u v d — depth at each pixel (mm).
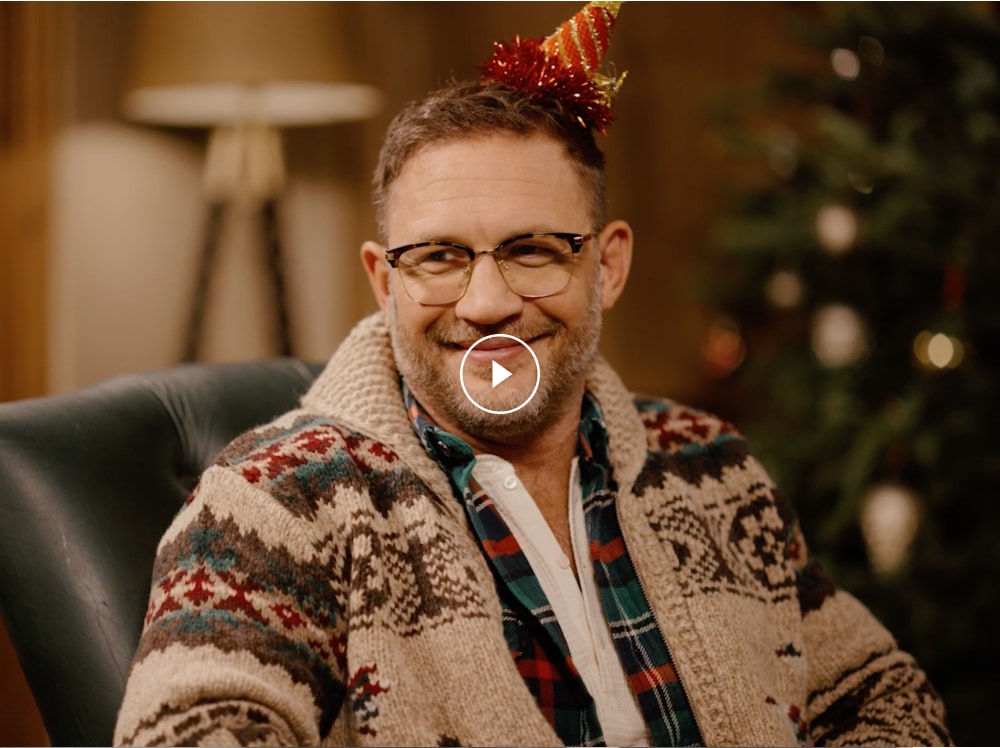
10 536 962
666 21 3145
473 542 1001
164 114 2248
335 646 917
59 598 958
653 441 1191
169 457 1138
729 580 1088
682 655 1013
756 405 3021
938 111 2104
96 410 1091
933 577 2041
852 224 2068
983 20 1948
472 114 1022
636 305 3221
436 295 1019
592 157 1092
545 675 959
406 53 2945
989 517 2051
